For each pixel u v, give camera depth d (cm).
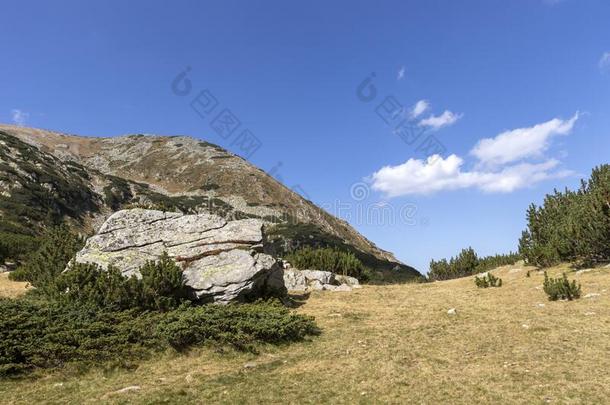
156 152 16738
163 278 1847
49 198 7894
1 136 9738
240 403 1013
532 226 3158
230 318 1606
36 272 2478
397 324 1786
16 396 1070
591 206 2498
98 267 1975
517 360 1242
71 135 18888
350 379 1164
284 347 1521
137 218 2273
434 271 4097
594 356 1215
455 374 1169
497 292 2352
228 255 2078
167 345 1427
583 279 2256
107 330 1457
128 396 1060
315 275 2912
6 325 1339
